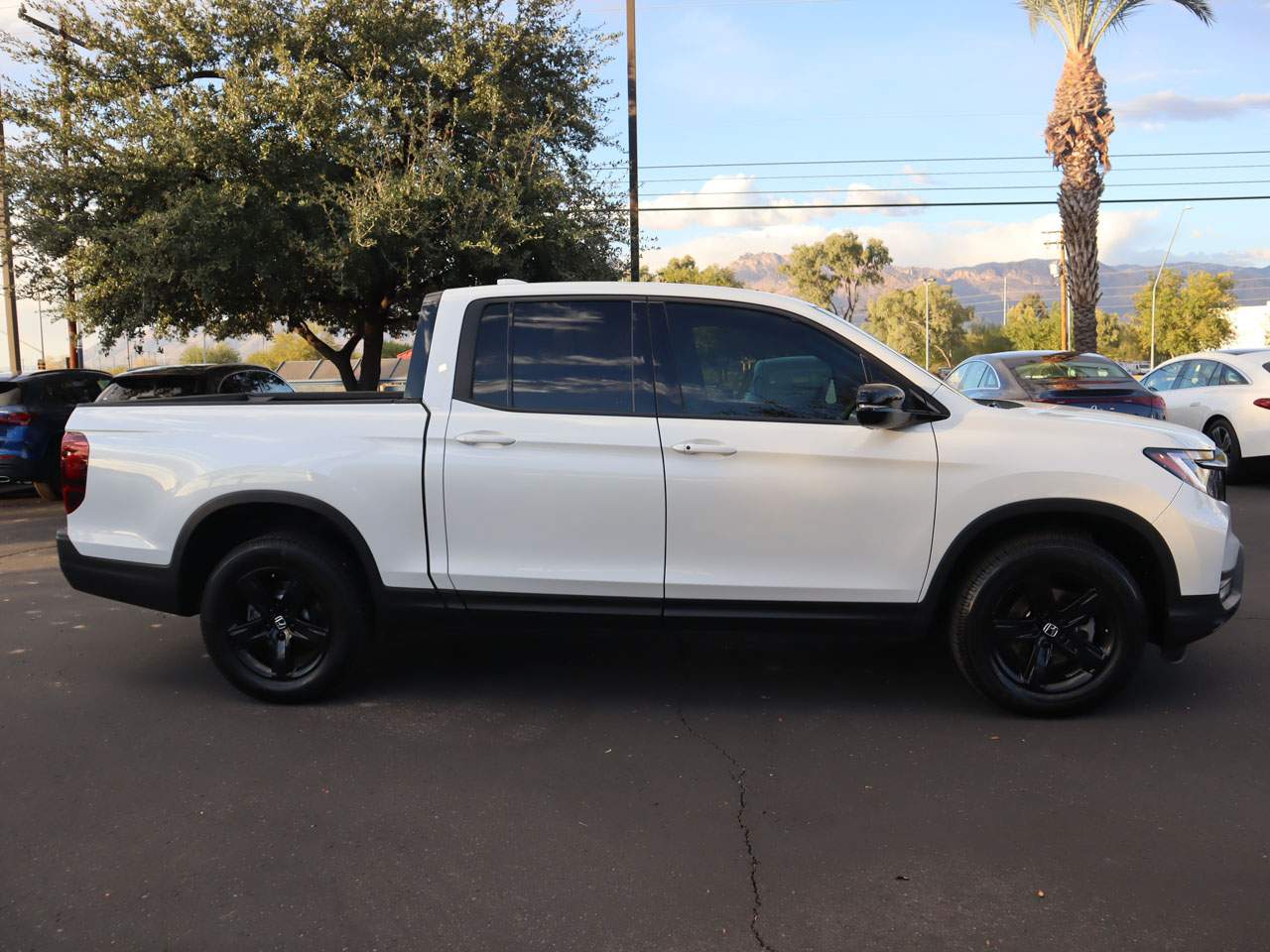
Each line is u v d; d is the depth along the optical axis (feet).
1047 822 10.35
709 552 13.10
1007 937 8.30
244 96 38.27
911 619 13.23
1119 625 12.90
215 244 37.96
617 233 49.55
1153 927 8.41
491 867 9.53
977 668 13.15
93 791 11.27
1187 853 9.66
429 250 40.16
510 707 14.06
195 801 11.00
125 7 40.91
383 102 40.55
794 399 13.30
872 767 11.84
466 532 13.32
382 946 8.25
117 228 37.42
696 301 13.57
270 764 12.05
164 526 13.79
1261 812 10.51
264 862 9.63
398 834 10.21
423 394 13.65
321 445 13.46
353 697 14.51
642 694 14.58
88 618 19.40
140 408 14.17
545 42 45.01
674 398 13.30
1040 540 12.94
